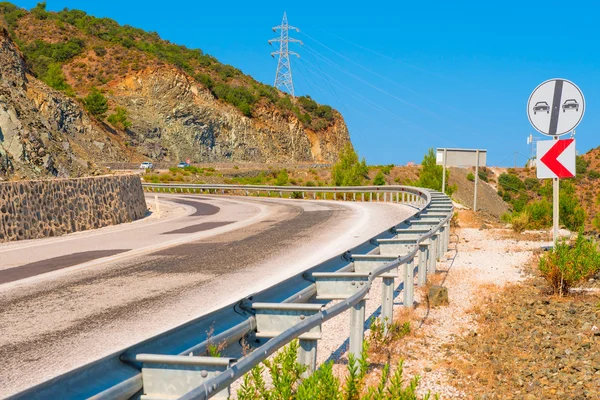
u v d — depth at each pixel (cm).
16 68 6912
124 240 1797
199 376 338
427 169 4834
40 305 863
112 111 11806
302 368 425
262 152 13862
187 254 1397
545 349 650
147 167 9462
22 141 3322
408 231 1105
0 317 793
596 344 659
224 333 417
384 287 699
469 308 848
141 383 341
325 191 4294
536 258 1263
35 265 1305
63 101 9375
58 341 667
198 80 14125
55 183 2231
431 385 539
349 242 1564
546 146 1105
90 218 2420
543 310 812
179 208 3753
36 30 15775
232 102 14162
